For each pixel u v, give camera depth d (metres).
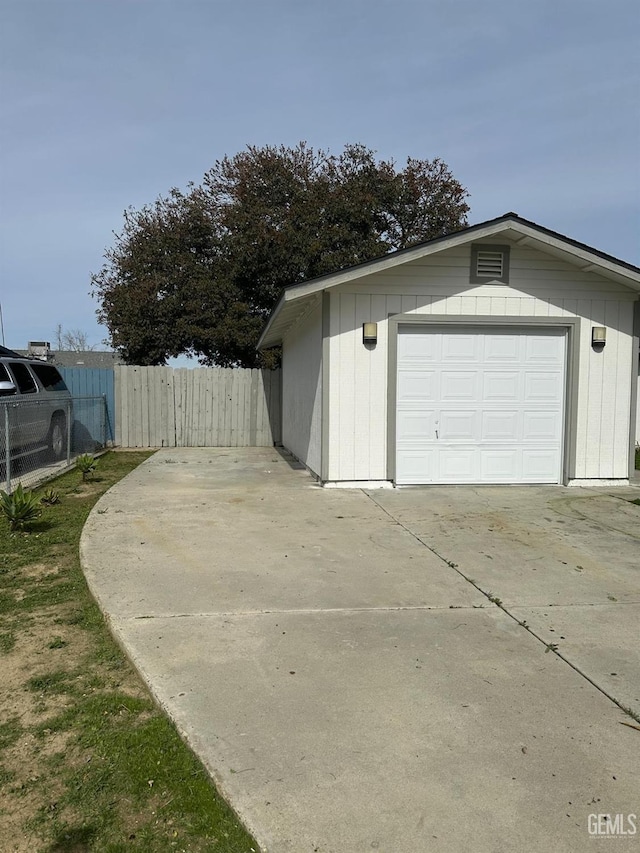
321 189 19.25
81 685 3.26
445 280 8.55
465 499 7.88
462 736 2.75
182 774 2.54
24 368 10.27
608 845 2.12
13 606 4.33
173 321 18.62
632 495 8.24
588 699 3.08
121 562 5.12
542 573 5.00
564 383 8.92
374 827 2.20
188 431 14.70
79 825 2.28
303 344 10.85
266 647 3.60
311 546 5.66
